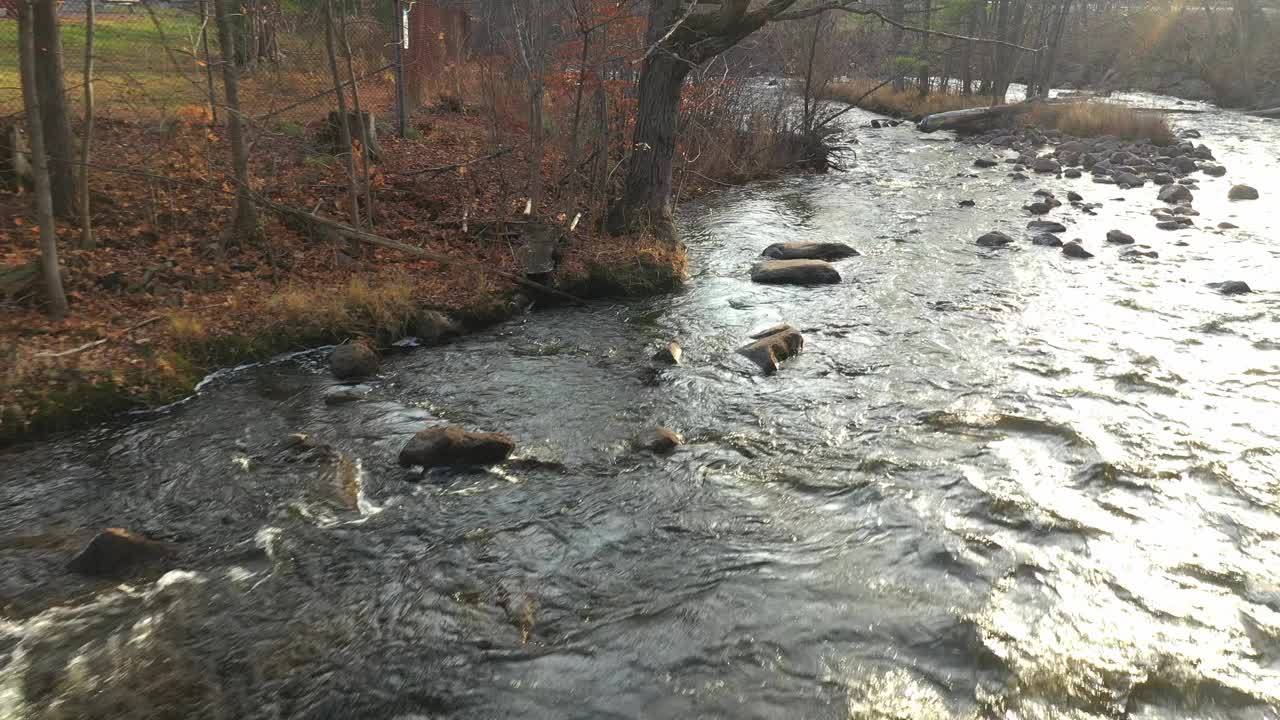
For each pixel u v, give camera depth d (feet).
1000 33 106.93
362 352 27.14
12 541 18.10
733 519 19.12
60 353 24.48
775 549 17.95
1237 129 92.22
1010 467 21.08
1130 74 141.08
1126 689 13.97
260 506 19.57
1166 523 18.62
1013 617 15.69
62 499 19.75
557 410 24.72
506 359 28.58
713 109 63.00
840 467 21.33
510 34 52.80
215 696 14.06
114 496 19.90
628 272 35.81
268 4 47.52
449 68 64.28
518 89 51.01
